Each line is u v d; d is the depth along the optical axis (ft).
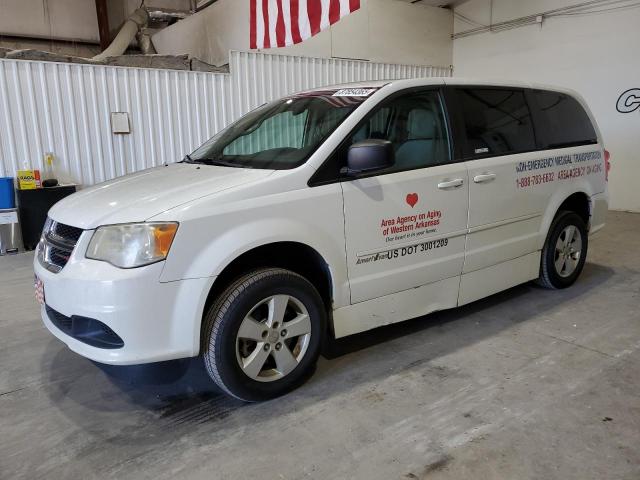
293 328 9.06
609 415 8.39
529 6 30.99
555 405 8.71
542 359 10.44
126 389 9.60
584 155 14.33
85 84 22.71
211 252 7.98
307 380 9.78
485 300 13.98
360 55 33.78
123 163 24.20
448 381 9.63
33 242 21.25
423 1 34.86
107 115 23.43
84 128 23.02
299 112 10.89
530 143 12.82
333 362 10.52
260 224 8.38
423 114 10.78
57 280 8.08
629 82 26.81
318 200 8.97
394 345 11.25
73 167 23.07
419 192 10.29
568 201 14.47
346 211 9.32
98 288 7.57
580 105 14.74
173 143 25.35
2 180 20.36
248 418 8.55
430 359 10.55
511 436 7.88
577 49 28.86
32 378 10.08
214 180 8.93
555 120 13.74
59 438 8.11
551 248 13.82
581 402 8.80
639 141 26.86
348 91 10.88
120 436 8.13
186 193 8.36
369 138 9.71
